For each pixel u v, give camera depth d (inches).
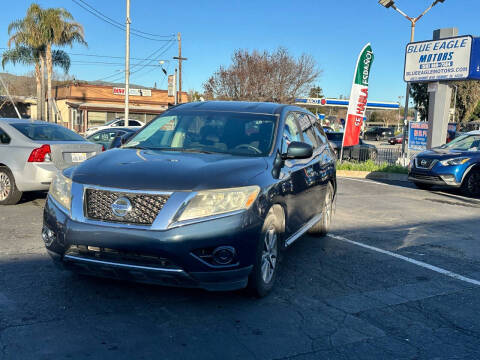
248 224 148.8
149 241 139.3
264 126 199.3
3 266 187.8
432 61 642.2
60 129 338.6
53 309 149.1
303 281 189.0
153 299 161.0
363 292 179.9
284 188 174.9
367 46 674.2
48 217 155.9
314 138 248.4
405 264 220.4
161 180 147.9
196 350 127.5
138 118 1784.0
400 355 130.6
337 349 132.3
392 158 746.2
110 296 161.6
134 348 126.9
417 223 321.1
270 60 1403.8
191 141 194.4
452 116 1380.4
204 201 144.6
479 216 357.1
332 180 263.6
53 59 1434.5
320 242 256.1
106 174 153.3
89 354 122.6
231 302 162.1
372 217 337.4
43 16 1346.0
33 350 123.3
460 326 152.2
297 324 147.3
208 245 142.3
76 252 148.3
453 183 460.1
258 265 156.3
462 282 197.6
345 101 2086.6
